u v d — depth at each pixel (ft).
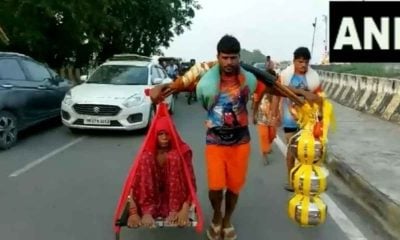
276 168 25.49
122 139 33.12
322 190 13.23
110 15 68.59
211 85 13.52
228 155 14.29
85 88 35.55
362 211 18.49
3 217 17.33
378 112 42.42
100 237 15.57
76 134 34.96
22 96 30.89
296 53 19.40
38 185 21.58
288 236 15.89
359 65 67.97
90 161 26.45
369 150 26.96
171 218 13.85
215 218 15.07
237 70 13.58
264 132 25.89
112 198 19.76
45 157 27.35
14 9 53.47
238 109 13.88
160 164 14.49
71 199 19.57
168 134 14.34
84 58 71.97
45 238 15.43
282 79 19.61
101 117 33.32
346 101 52.85
